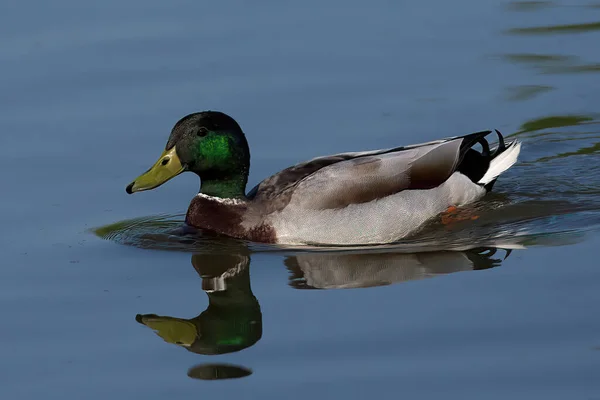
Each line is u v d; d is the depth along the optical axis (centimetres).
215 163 1411
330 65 1886
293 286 1251
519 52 1934
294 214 1383
